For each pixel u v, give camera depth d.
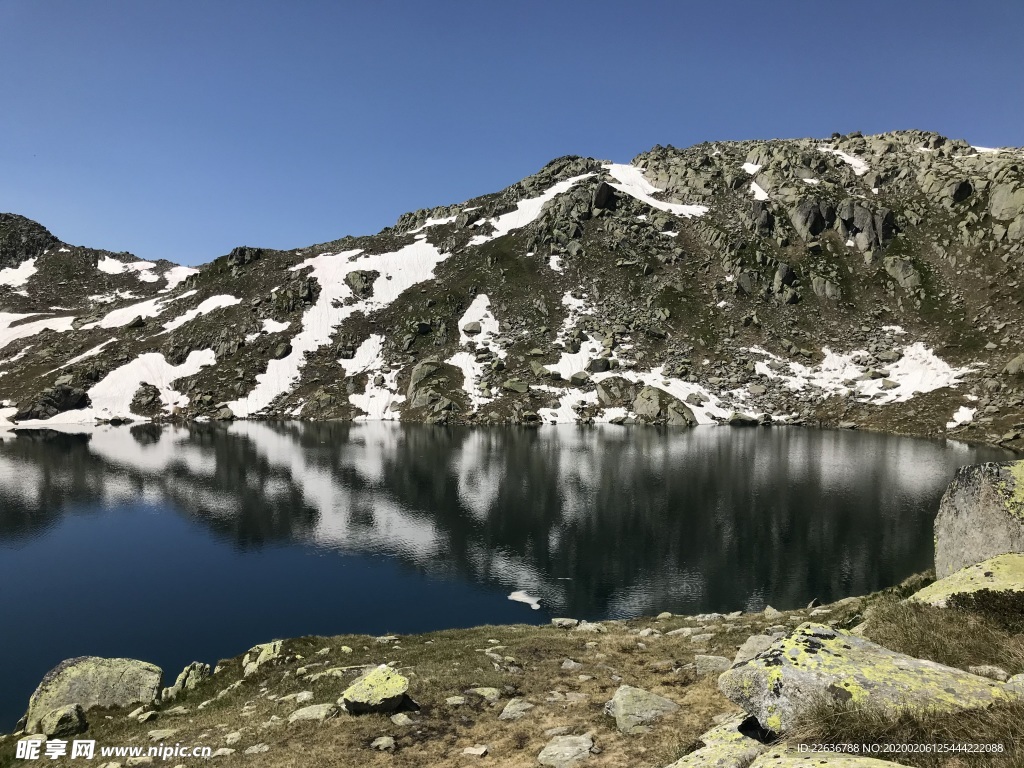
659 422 125.94
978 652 11.01
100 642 35.25
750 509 59.97
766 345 146.62
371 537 55.22
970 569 15.01
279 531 57.41
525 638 26.61
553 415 131.38
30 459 90.31
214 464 86.12
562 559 48.44
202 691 23.48
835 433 112.12
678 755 10.03
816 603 31.33
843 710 7.38
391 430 121.12
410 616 38.69
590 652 23.22
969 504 17.56
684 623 29.08
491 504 64.44
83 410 138.50
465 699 17.94
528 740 14.48
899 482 70.25
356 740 15.30
